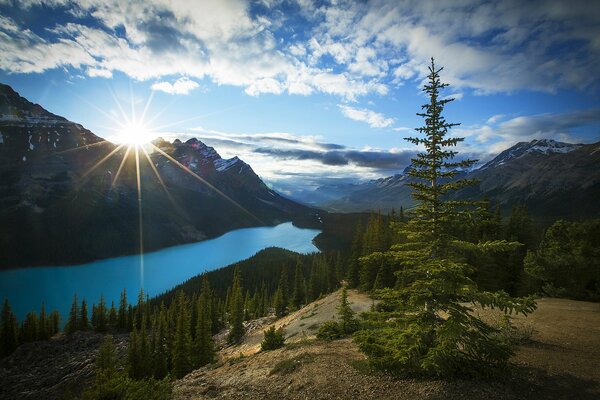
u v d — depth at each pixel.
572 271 35.09
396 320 13.66
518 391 11.70
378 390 13.47
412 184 13.52
